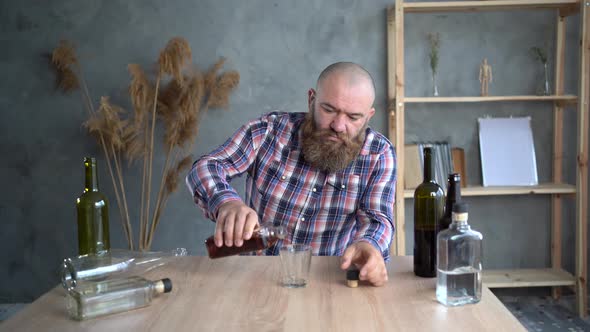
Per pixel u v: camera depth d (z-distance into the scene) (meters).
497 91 3.28
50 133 3.37
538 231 3.39
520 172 3.21
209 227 3.42
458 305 1.11
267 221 1.88
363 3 3.27
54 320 1.04
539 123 3.31
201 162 1.67
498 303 1.12
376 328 0.99
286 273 1.25
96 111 3.34
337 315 1.06
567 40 3.23
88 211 1.44
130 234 3.19
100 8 3.29
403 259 1.50
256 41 3.30
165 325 1.01
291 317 1.05
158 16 3.29
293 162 1.85
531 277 3.15
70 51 3.13
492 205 3.38
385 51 3.28
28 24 3.30
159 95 3.23
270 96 3.33
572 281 3.07
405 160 3.18
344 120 1.65
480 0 3.10
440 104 3.31
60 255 3.44
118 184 3.40
